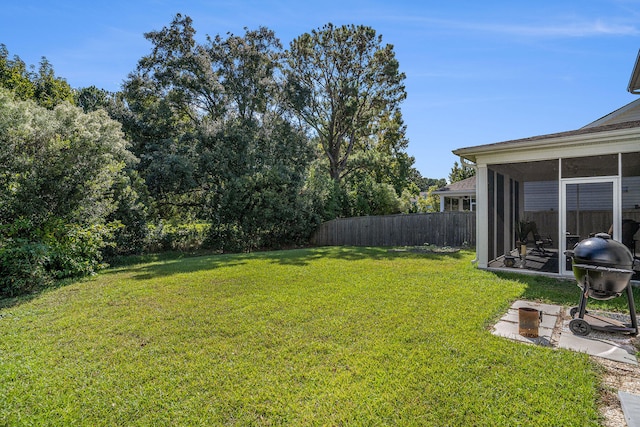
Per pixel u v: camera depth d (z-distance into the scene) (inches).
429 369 120.3
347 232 639.8
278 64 846.5
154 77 709.9
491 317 174.9
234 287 250.4
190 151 623.2
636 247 324.2
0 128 298.7
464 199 868.0
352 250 492.4
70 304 219.1
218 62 737.0
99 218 384.2
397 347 138.8
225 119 717.3
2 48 651.5
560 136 277.1
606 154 256.1
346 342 145.3
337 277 277.3
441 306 192.1
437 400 102.6
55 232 323.9
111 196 432.1
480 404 100.0
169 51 730.8
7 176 307.7
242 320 176.6
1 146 303.9
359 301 205.0
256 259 402.9
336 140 931.3
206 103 742.5
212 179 626.5
